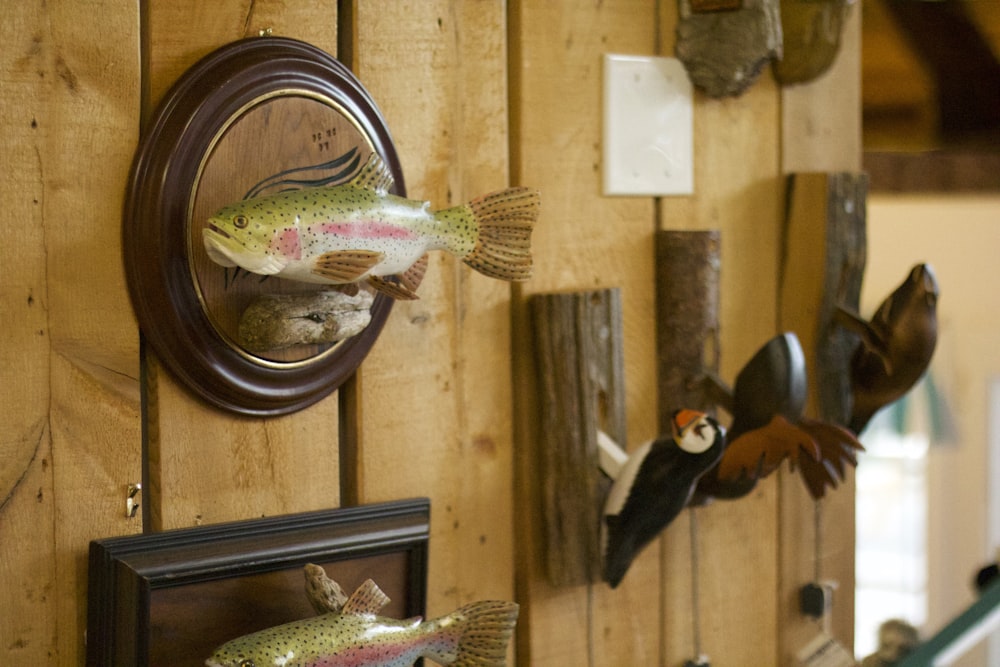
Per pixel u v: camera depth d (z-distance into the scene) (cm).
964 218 402
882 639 121
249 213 85
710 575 135
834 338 135
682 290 126
